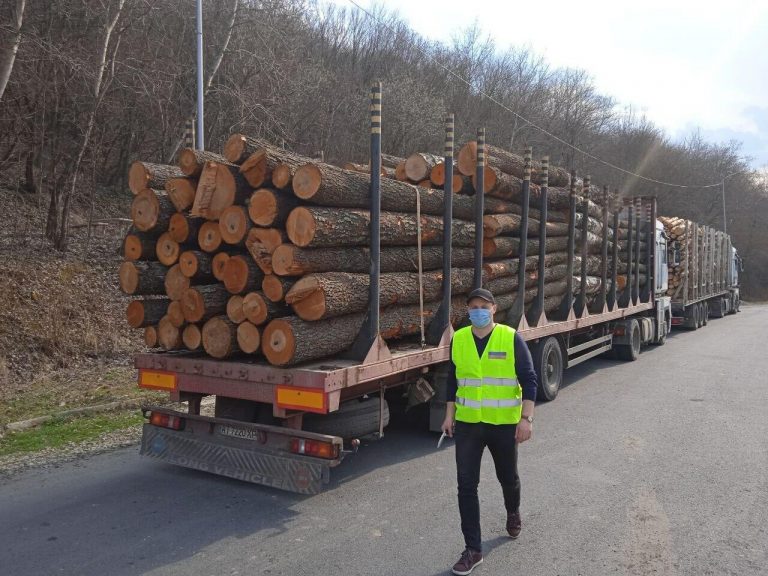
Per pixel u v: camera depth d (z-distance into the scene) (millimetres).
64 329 10820
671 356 13586
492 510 4754
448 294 6254
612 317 11117
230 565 3896
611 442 6637
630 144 48000
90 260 13805
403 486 5363
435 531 4410
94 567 3877
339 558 3984
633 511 4730
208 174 5102
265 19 18734
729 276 28062
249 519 4645
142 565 3902
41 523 4559
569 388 9789
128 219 17016
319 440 4719
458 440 3939
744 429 7184
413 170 7668
